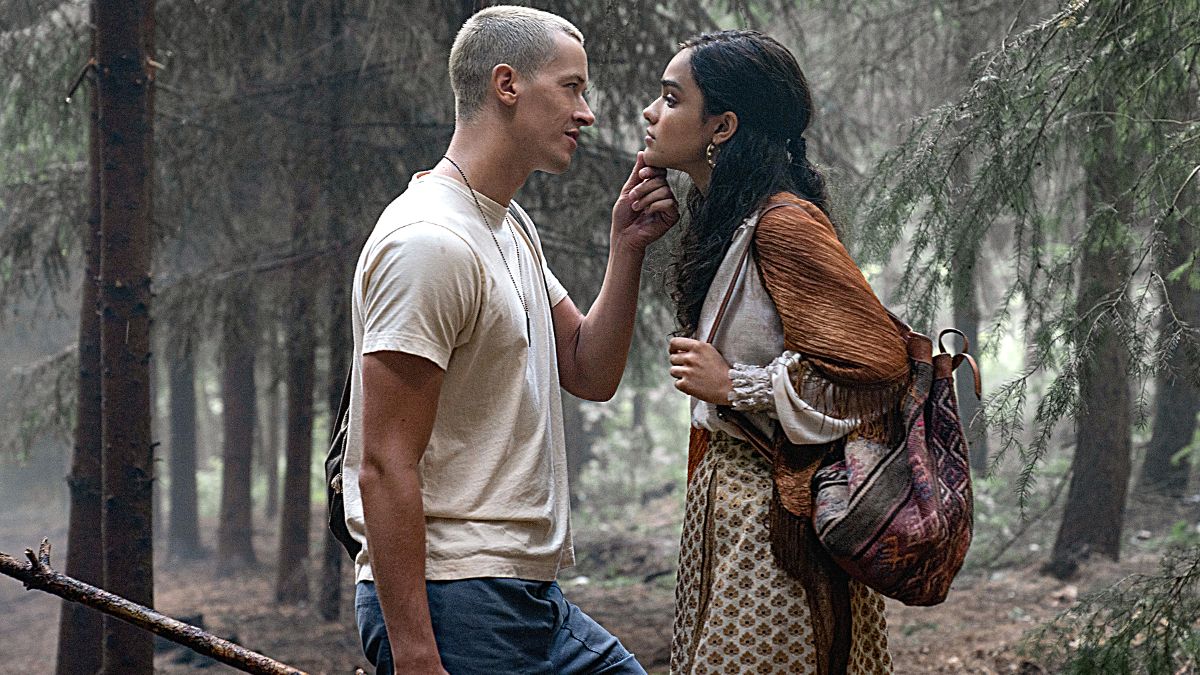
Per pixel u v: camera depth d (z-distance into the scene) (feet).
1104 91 13.41
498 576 7.59
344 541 8.24
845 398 7.42
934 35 27.73
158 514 52.44
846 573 7.73
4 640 35.42
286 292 28.35
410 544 7.12
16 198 24.54
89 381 17.65
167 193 25.99
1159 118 13.25
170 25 22.38
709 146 8.13
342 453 8.20
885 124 31.94
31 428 27.04
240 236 31.27
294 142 25.31
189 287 27.17
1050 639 19.02
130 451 14.84
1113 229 12.83
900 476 7.42
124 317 14.76
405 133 24.68
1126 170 15.01
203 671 24.45
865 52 30.14
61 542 57.31
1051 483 36.19
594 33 18.67
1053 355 12.57
